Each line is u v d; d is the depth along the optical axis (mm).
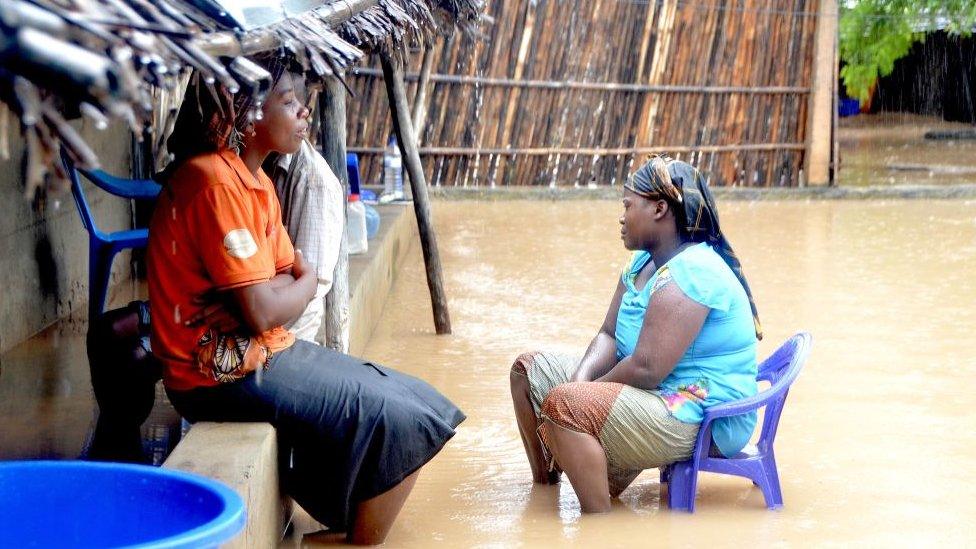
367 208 8297
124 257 7406
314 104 11086
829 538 3990
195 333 3520
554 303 8156
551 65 13367
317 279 3783
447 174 13492
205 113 3418
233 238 3381
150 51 1985
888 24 20062
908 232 11539
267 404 3600
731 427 4207
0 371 5207
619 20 13430
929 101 26641
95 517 2643
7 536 2631
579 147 13734
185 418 3723
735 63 13969
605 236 11062
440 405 3811
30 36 1635
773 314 7805
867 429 5312
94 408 4680
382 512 3795
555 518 4184
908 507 4309
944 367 6473
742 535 4008
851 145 21578
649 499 4406
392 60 6125
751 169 14383
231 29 2771
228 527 2324
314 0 4012
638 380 4152
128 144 7691
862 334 7250
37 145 1807
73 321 6258
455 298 8328
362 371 3738
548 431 4191
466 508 4289
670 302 4074
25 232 5750
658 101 13852
